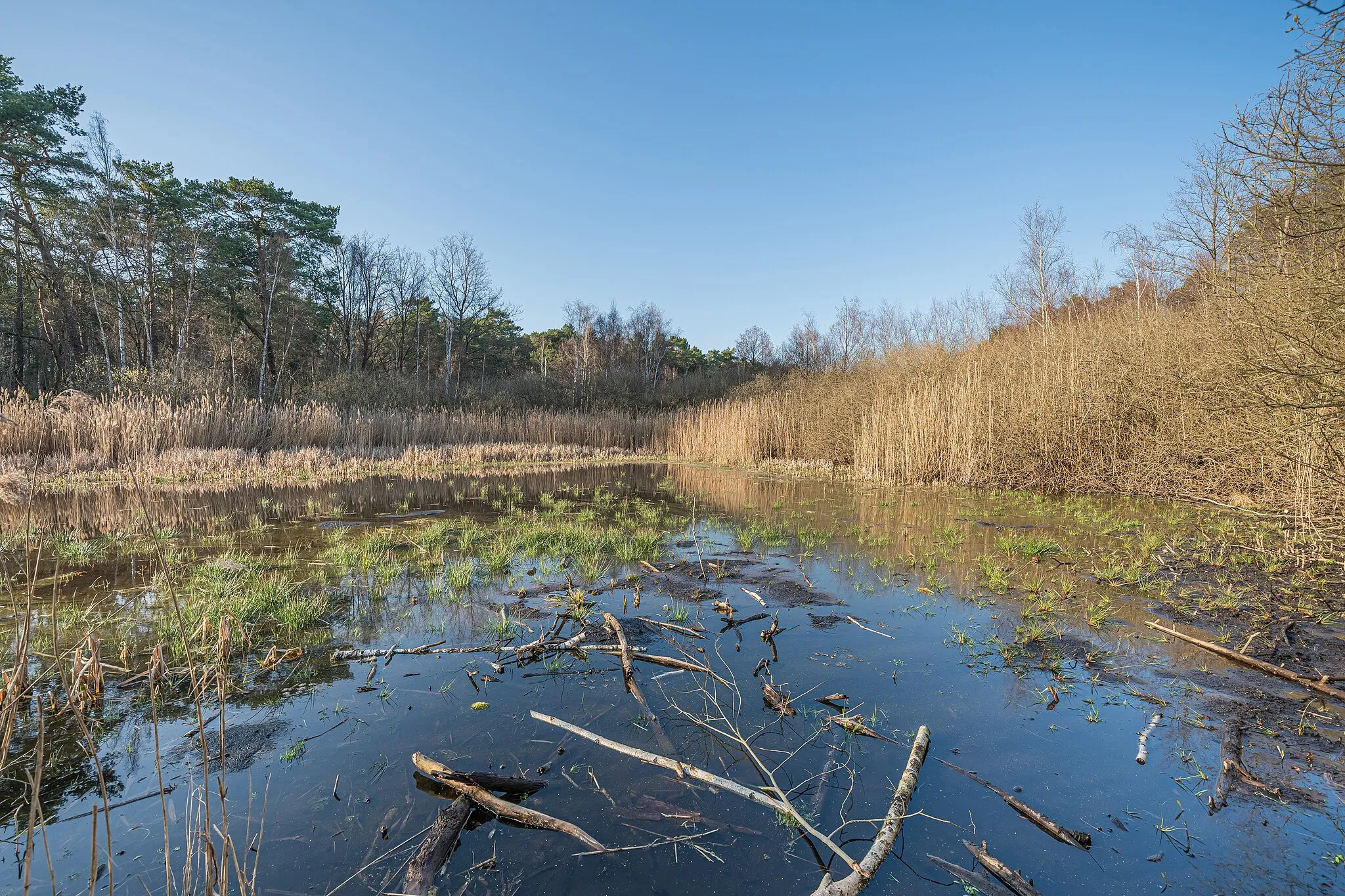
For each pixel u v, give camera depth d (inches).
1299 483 241.0
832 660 163.2
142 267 962.1
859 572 247.0
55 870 89.9
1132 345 470.6
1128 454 452.8
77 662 131.6
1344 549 216.2
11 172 784.3
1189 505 382.6
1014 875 86.4
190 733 126.3
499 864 90.7
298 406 868.0
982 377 576.4
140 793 107.7
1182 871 88.7
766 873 89.7
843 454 717.3
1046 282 997.2
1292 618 182.9
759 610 202.4
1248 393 278.8
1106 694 142.6
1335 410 206.2
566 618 191.2
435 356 1587.1
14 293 946.7
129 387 683.4
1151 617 190.7
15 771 113.2
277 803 105.0
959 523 351.6
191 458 554.3
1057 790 107.4
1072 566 248.5
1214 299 373.7
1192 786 108.3
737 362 1788.9
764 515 381.1
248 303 1119.0
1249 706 135.4
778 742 124.2
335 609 200.1
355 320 1328.7
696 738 125.7
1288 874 87.5
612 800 106.2
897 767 115.3
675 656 166.9
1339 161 180.5
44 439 533.6
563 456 844.6
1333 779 108.7
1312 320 213.3
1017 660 161.8
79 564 246.7
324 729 129.0
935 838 96.1
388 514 368.8
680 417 1016.2
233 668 157.2
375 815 101.9
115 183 860.0
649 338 1819.6
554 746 123.1
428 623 189.3
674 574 245.1
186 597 204.8
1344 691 138.6
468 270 1393.9
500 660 163.2
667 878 88.1
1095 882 86.8
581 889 85.7
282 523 339.3
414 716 134.2
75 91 804.0
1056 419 486.3
